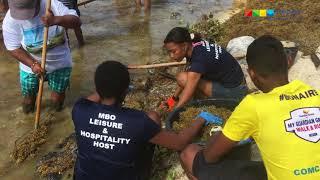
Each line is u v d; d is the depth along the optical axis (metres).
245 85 4.58
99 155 3.22
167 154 4.03
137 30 7.79
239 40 5.89
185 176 3.80
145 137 3.20
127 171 3.26
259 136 2.87
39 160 4.53
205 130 3.83
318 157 2.76
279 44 2.91
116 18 8.36
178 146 3.43
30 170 4.40
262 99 2.85
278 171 2.81
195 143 3.63
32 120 5.21
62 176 4.24
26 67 5.00
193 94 4.48
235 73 4.46
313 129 2.77
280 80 2.88
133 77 6.05
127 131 3.15
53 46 4.90
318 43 5.82
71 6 6.73
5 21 4.75
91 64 6.57
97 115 3.20
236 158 3.56
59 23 4.67
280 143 2.78
